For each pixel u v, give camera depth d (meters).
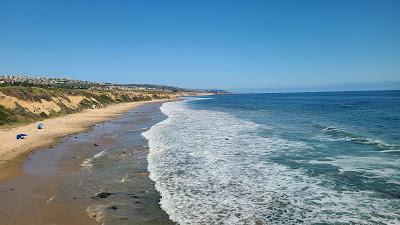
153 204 11.96
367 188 12.81
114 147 23.17
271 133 27.84
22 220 10.64
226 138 25.77
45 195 13.05
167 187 13.84
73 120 41.56
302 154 19.06
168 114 53.56
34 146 23.22
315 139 24.02
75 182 14.76
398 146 20.31
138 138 27.06
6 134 27.95
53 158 19.58
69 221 10.56
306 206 11.33
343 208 11.02
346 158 17.67
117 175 15.82
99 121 41.50
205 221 10.41
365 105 69.25
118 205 11.91
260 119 41.31
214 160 18.34
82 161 18.83
